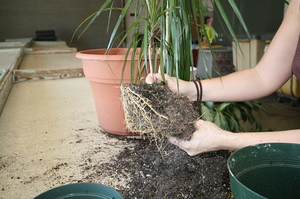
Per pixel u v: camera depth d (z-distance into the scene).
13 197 0.59
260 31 4.46
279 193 0.49
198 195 0.58
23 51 3.35
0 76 1.57
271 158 0.49
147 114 0.66
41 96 1.47
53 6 7.05
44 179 0.66
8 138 0.91
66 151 0.81
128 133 0.92
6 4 6.79
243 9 4.42
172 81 0.78
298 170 0.49
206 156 0.71
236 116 1.64
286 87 3.23
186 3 0.77
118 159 0.75
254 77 0.82
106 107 0.91
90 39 7.43
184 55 0.85
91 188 0.49
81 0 7.12
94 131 0.98
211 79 0.83
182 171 0.66
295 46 0.75
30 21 7.07
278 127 2.67
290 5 0.76
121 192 0.59
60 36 7.31
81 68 2.03
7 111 1.21
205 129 0.64
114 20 7.21
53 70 1.94
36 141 0.88
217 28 4.86
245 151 0.48
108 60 0.82
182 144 0.65
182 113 0.66
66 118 1.11
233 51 3.73
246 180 0.48
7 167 0.71
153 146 0.81
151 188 0.61
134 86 0.71
